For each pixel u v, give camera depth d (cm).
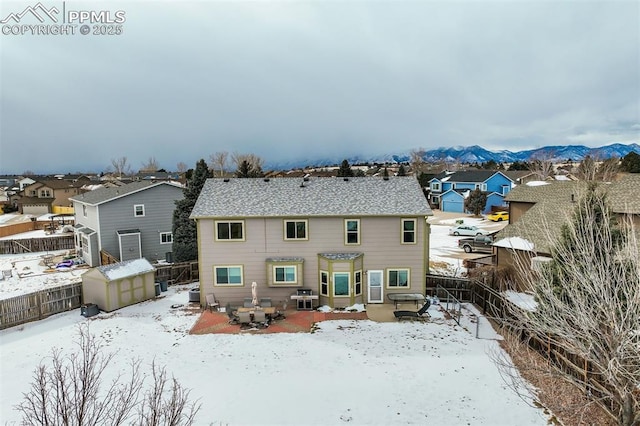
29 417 868
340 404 1304
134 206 3456
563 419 1193
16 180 12875
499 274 2269
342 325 1997
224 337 1866
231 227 2270
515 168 11431
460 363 1570
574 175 7531
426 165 13488
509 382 1402
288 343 1791
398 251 2302
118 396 1296
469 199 6294
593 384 1158
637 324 852
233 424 1195
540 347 1568
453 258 3459
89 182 9062
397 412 1260
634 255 971
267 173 10888
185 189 3328
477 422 1202
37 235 4847
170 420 836
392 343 1773
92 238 3334
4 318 1978
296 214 2255
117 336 1881
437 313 2152
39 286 2761
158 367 1562
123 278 2283
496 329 1909
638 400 979
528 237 2330
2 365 1588
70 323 2055
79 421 750
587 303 949
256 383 1440
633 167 6234
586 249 989
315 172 11612
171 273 2773
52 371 1485
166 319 2106
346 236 2289
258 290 2308
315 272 2309
